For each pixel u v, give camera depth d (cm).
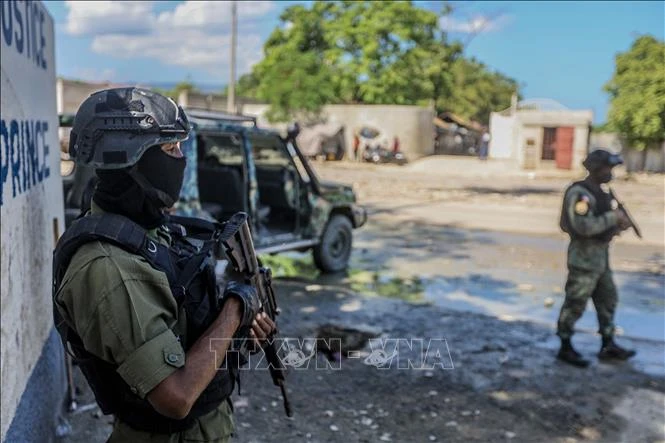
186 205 566
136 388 131
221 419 160
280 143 695
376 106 2942
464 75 4834
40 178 321
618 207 432
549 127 1961
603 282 445
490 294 639
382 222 1126
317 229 698
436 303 602
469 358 449
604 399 385
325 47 3528
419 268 756
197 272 147
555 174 1952
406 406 372
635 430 347
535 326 528
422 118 2978
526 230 1042
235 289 154
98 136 141
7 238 237
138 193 144
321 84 2977
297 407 366
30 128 301
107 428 329
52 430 304
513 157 2264
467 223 1116
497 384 405
